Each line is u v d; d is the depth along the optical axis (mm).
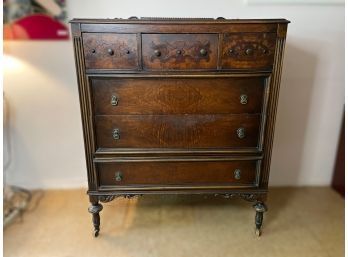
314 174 2125
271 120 1382
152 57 1265
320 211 1855
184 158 1449
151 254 1498
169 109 1362
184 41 1244
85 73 1286
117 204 1908
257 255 1493
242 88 1337
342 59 1852
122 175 1481
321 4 1725
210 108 1364
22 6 1686
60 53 1787
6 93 1853
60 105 1900
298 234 1646
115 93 1332
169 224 1727
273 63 1285
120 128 1393
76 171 2072
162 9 1730
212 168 1480
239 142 1433
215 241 1590
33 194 2018
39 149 1998
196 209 1865
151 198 1973
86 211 1845
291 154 2076
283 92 1912
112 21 1203
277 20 1217
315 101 1948
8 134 1942
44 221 1747
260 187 1515
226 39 1242
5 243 1566
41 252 1510
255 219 1621
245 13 1744
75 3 1700
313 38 1800
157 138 1415
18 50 1771
